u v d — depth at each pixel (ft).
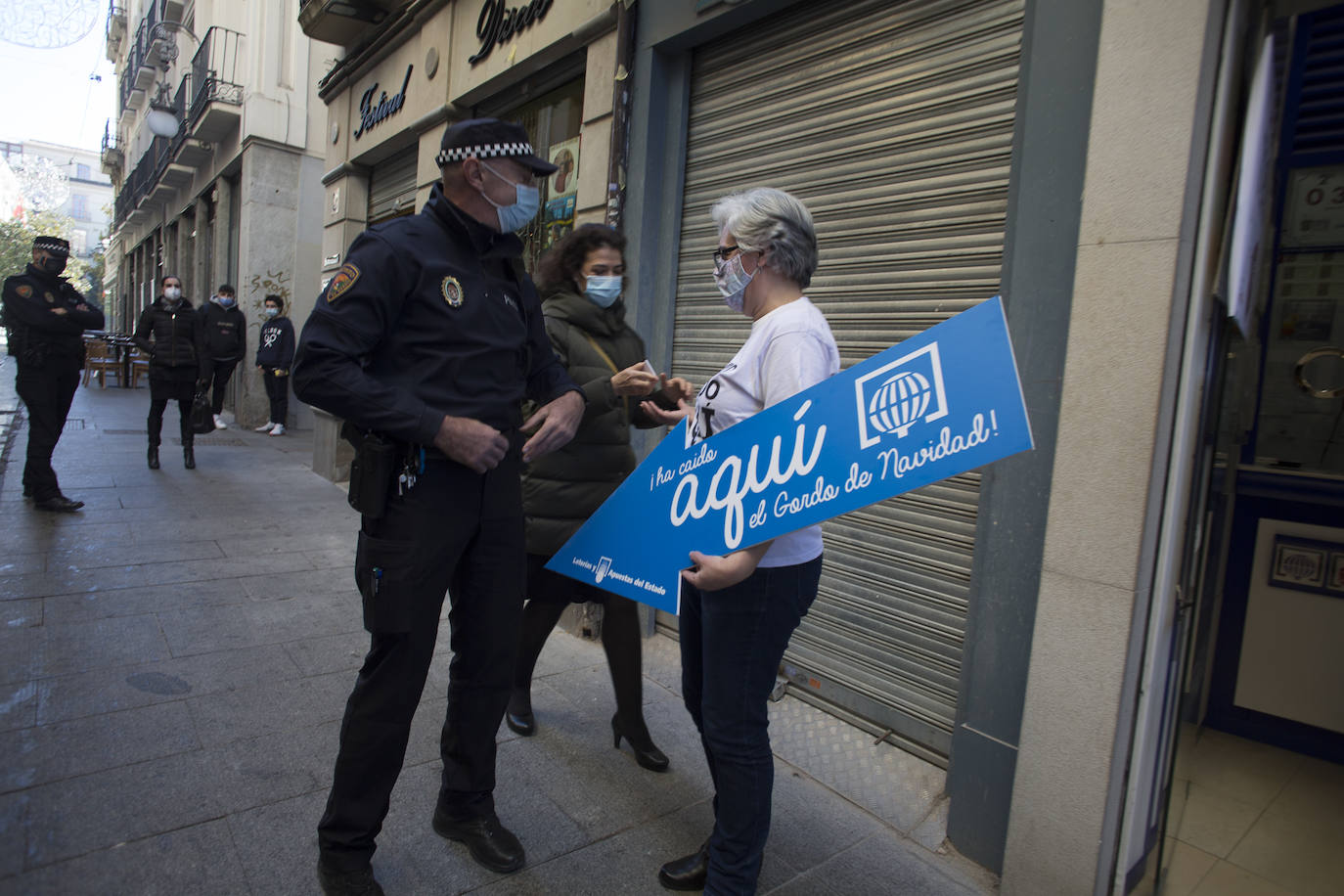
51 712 8.68
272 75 37.22
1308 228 9.70
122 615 11.65
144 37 69.41
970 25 8.21
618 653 8.39
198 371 23.68
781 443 5.54
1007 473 7.01
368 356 5.76
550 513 8.39
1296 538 9.68
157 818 6.94
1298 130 9.69
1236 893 7.15
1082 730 6.23
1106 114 6.16
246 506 19.53
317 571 14.57
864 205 9.27
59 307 16.98
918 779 8.29
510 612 6.64
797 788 8.39
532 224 15.60
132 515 17.58
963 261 8.24
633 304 12.03
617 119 11.99
